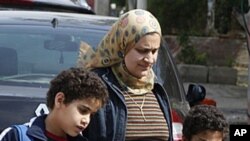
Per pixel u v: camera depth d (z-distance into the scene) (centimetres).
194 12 3850
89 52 698
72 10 1238
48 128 577
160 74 893
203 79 3478
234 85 3422
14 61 842
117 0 5275
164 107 693
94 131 646
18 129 578
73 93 559
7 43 863
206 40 3772
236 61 3728
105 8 2152
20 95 764
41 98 764
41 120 584
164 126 686
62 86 563
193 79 3494
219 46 3762
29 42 870
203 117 625
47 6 1219
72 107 562
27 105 756
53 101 569
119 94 657
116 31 671
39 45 868
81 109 563
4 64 835
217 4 3781
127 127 666
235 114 2319
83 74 568
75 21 931
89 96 560
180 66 3509
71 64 849
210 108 637
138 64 667
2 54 848
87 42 875
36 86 799
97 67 680
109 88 658
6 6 1211
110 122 649
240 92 3144
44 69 837
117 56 673
